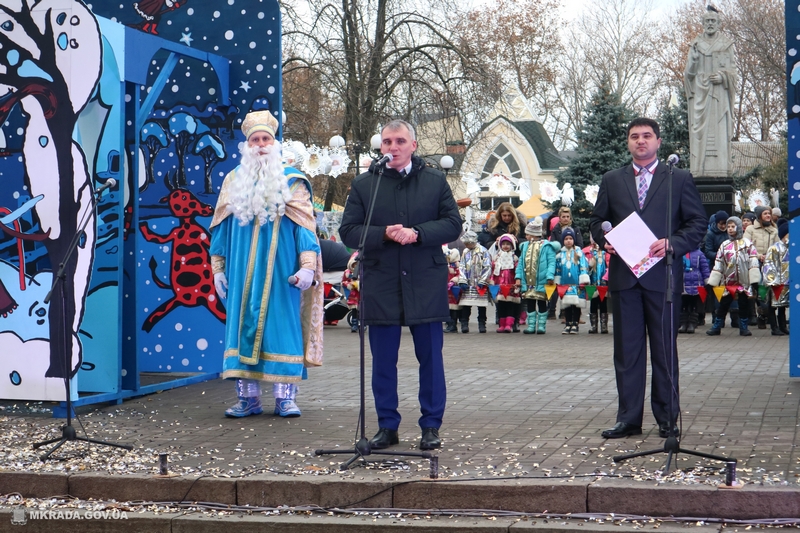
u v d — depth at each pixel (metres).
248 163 7.53
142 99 9.63
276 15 9.30
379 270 6.12
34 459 5.91
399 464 5.54
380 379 6.16
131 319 8.26
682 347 12.25
